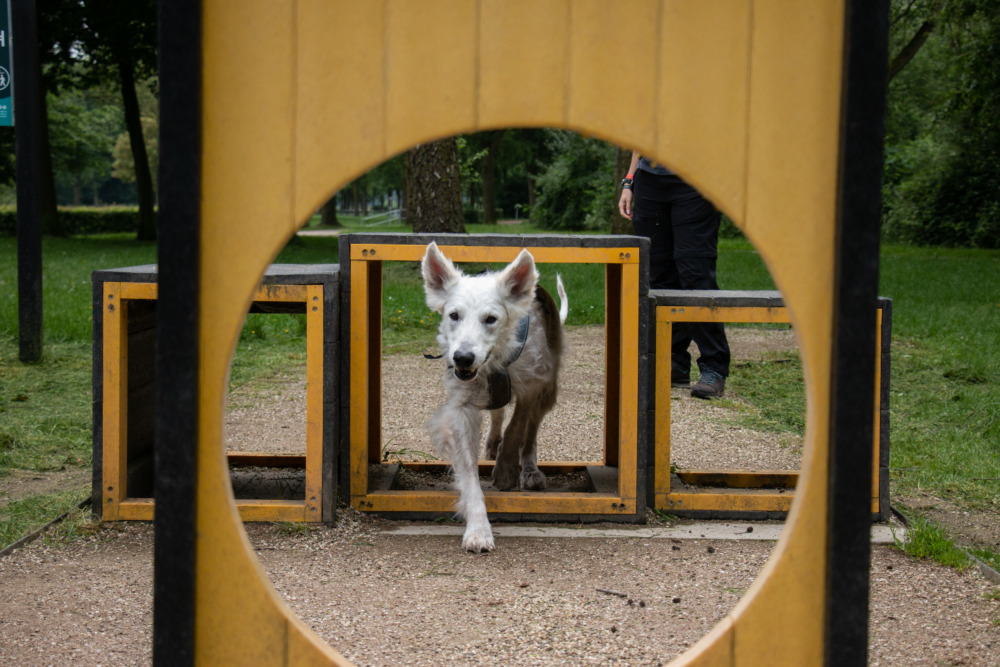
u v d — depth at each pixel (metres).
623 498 3.68
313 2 1.63
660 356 3.72
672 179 5.64
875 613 2.76
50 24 21.91
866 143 1.61
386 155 1.67
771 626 1.70
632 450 3.64
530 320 3.75
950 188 25.75
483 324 3.51
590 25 1.65
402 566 3.17
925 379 6.70
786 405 5.94
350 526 3.56
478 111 1.66
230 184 1.66
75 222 32.50
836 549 1.66
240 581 1.70
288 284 3.46
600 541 3.46
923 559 3.25
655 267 5.96
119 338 3.50
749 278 13.34
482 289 3.57
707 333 5.96
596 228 32.22
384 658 2.43
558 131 36.94
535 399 3.98
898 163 30.28
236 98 1.65
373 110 1.66
